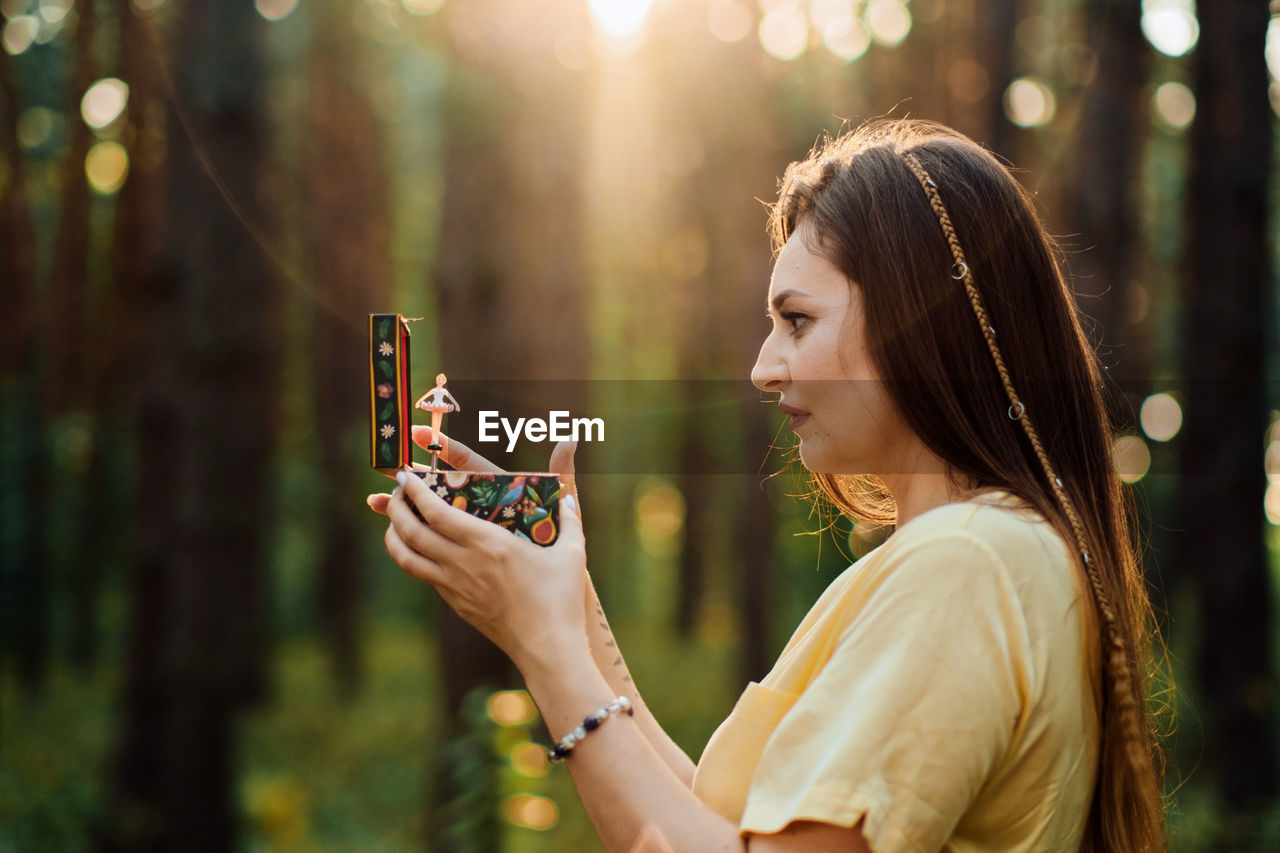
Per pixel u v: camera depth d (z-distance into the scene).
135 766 5.66
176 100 5.28
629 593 20.73
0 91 4.45
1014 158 5.37
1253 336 6.34
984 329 1.07
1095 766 1.04
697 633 16.33
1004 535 0.97
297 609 19.52
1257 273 6.34
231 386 5.52
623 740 1.01
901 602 0.95
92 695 12.30
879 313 1.07
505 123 4.68
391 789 8.70
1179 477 6.64
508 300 4.66
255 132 5.47
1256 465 6.36
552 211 4.70
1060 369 1.12
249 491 5.63
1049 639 0.95
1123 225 6.02
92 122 4.96
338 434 12.22
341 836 7.15
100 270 5.71
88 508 12.65
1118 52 5.93
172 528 5.53
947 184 1.10
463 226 4.69
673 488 18.89
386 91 9.82
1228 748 6.12
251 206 5.49
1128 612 1.08
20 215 4.80
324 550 14.04
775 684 1.12
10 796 7.00
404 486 1.12
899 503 1.13
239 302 5.51
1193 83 6.50
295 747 10.33
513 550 1.08
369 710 12.43
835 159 1.16
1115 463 1.17
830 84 6.84
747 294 8.20
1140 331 7.08
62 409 6.24
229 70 5.33
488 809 2.82
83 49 4.74
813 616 1.20
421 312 11.73
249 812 6.71
